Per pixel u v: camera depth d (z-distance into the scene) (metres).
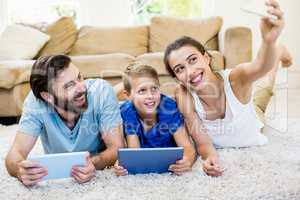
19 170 1.20
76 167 1.20
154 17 3.23
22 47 3.01
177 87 1.49
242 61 2.53
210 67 1.51
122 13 3.71
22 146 1.28
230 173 1.24
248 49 2.54
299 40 3.42
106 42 3.16
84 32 3.25
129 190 1.14
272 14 1.13
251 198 1.05
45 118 1.29
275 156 1.40
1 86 2.36
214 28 3.04
